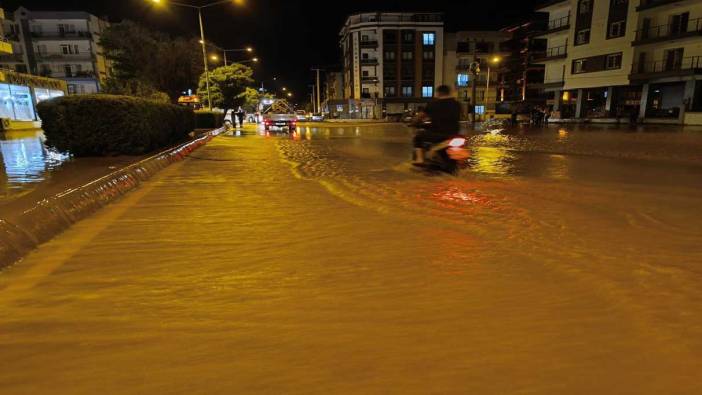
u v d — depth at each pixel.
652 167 10.07
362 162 11.40
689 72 35.12
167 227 5.12
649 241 4.48
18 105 32.91
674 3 36.75
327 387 2.15
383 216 5.59
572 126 36.19
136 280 3.51
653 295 3.18
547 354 2.44
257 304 3.07
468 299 3.14
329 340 2.59
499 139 20.00
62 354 2.44
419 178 8.62
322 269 3.75
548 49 52.44
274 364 2.34
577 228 4.98
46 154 12.51
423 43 78.81
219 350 2.47
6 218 4.31
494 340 2.58
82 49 65.56
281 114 30.59
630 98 42.34
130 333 2.67
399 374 2.25
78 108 11.20
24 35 63.91
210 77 42.31
